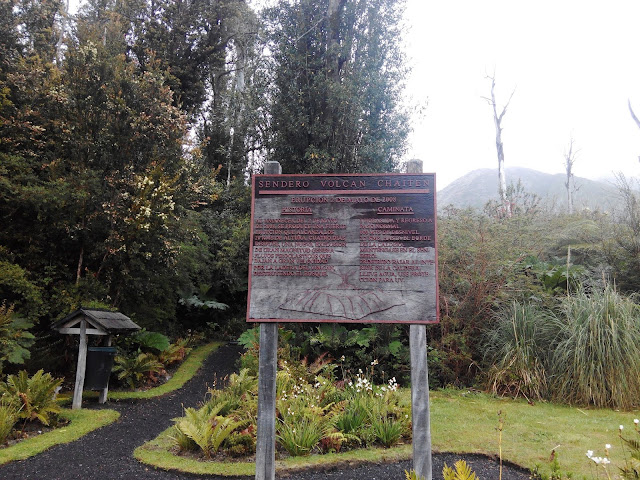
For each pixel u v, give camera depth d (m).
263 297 4.37
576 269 10.90
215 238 17.27
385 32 14.25
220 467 4.79
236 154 20.19
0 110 9.42
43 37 12.87
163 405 8.20
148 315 12.02
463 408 7.32
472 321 9.27
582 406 7.44
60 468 4.85
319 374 8.66
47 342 9.55
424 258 4.34
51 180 9.43
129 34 20.05
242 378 7.49
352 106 13.16
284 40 14.15
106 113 9.78
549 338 8.31
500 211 11.76
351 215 4.47
